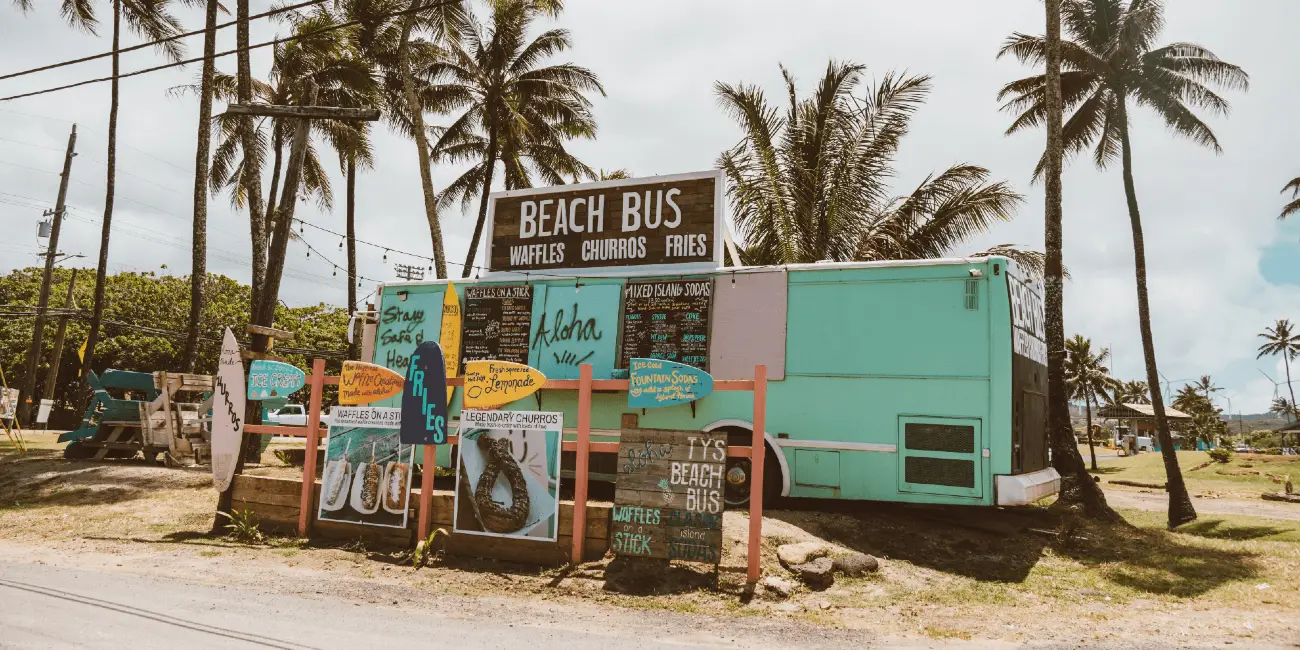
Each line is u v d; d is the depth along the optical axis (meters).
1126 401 78.69
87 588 6.55
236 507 9.51
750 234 16.48
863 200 16.14
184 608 5.93
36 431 29.92
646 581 7.12
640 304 10.45
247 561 7.94
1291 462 33.25
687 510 7.21
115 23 24.05
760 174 16.38
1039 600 6.83
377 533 8.61
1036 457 9.39
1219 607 6.65
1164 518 13.63
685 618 6.14
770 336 9.61
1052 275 12.49
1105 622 6.11
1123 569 8.11
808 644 5.46
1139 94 16.95
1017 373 8.77
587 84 25.06
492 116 24.73
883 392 8.95
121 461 14.56
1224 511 15.91
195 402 15.98
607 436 10.32
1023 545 9.03
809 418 9.25
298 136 11.43
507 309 11.28
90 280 43.00
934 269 8.95
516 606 6.44
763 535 8.02
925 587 7.19
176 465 14.05
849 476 8.98
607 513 7.72
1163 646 5.40
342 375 9.23
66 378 40.31
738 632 5.75
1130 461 42.97
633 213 11.05
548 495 7.84
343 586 6.93
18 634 5.10
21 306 33.44
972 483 8.41
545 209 11.68
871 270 9.25
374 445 8.83
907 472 8.71
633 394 7.77
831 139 16.47
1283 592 7.18
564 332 10.83
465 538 8.14
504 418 8.14
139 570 7.44
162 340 39.88
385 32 23.17
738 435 9.65
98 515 10.43
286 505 9.21
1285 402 92.19
